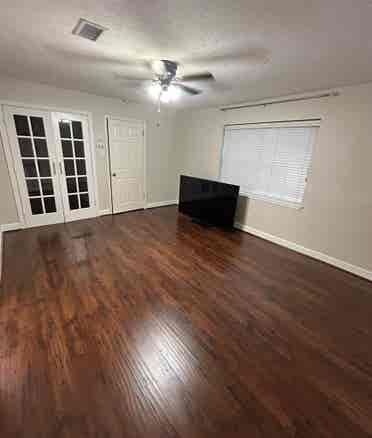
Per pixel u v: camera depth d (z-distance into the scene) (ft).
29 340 5.29
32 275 7.94
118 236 11.65
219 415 3.97
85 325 5.82
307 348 5.49
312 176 9.87
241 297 7.32
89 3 4.22
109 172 14.42
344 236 9.20
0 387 4.24
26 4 4.28
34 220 12.17
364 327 6.26
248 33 5.03
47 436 3.56
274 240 11.82
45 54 6.79
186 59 6.63
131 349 5.19
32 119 10.94
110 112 13.33
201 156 15.38
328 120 9.05
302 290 7.87
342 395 4.41
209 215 13.20
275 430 3.78
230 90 9.70
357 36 4.89
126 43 5.80
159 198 17.67
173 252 10.21
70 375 4.52
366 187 8.38
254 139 12.03
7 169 10.82
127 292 7.27
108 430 3.68
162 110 15.60
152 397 4.20
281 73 7.43
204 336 5.69
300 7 4.01
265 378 4.68
